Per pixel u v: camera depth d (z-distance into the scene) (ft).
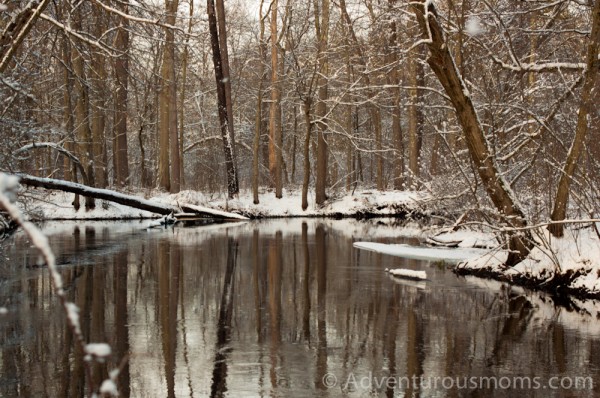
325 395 19.76
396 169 112.98
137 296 35.01
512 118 45.80
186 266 45.91
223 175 117.60
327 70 104.88
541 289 36.78
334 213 103.65
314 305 32.89
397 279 40.70
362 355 24.04
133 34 35.37
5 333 27.04
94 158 87.15
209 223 88.79
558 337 26.53
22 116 50.11
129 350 24.68
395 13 50.75
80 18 39.47
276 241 62.95
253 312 31.24
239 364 22.95
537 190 42.75
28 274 41.52
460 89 38.68
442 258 50.14
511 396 19.66
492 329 27.81
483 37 46.75
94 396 5.84
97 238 64.13
